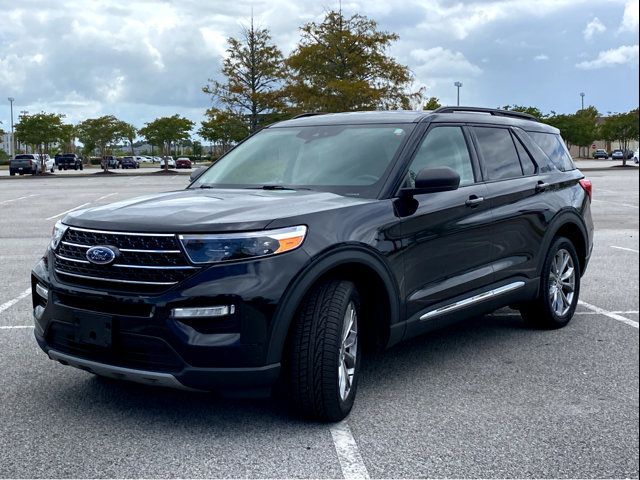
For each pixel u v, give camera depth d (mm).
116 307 3600
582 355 5148
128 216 3734
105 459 3441
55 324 3848
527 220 5430
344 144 4832
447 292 4613
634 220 15344
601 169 49250
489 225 5008
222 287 3457
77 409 4098
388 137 4770
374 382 4574
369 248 3959
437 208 4535
